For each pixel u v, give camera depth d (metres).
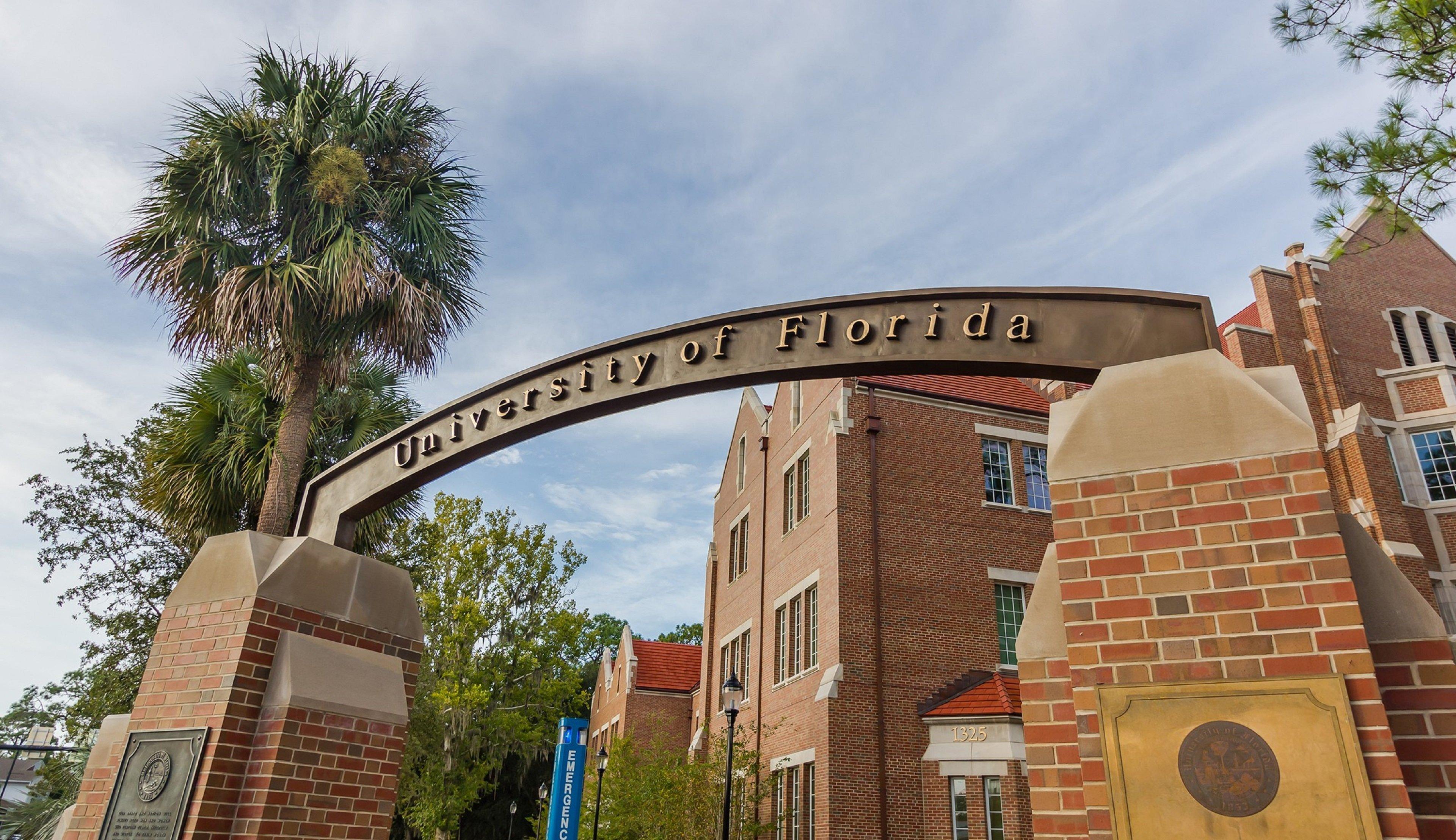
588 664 58.31
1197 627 2.98
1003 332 3.90
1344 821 2.55
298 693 4.54
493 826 40.97
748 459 26.27
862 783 16.62
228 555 4.97
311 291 7.31
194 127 7.89
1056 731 3.33
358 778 4.71
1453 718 2.79
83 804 4.88
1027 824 15.38
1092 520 3.30
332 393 12.08
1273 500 3.04
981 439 20.70
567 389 4.95
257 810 4.26
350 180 7.69
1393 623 2.99
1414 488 20.36
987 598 18.98
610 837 22.06
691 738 31.56
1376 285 23.05
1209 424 3.25
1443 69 5.98
